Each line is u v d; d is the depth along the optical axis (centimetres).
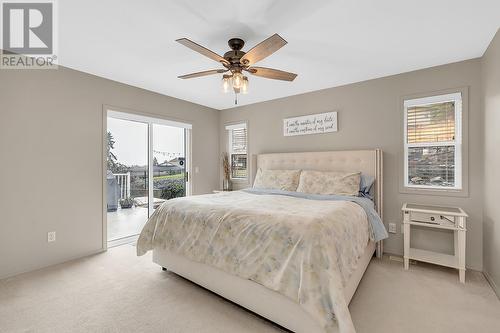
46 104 279
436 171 299
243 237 191
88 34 222
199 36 225
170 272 266
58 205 288
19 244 260
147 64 288
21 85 261
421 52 257
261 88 372
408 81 307
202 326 178
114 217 366
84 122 310
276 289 164
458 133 284
